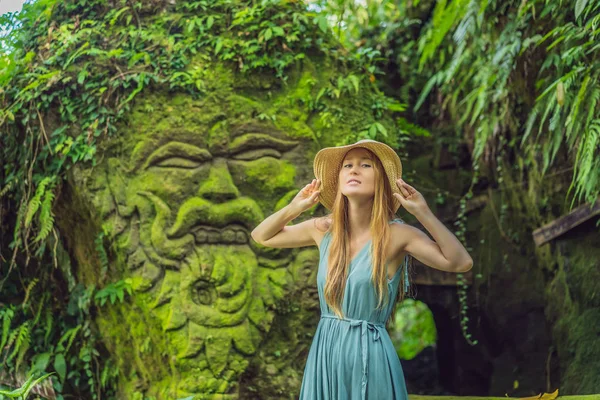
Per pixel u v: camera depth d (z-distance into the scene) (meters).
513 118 6.00
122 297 4.31
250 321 4.35
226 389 4.18
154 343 4.32
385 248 2.69
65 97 4.52
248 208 4.46
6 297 4.95
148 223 4.34
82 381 4.80
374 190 2.76
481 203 6.79
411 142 6.99
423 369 8.65
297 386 4.55
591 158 4.17
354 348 2.63
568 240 5.64
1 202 4.89
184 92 4.59
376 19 7.15
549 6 4.88
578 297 5.56
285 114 4.75
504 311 6.58
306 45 4.90
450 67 5.77
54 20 4.80
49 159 4.58
